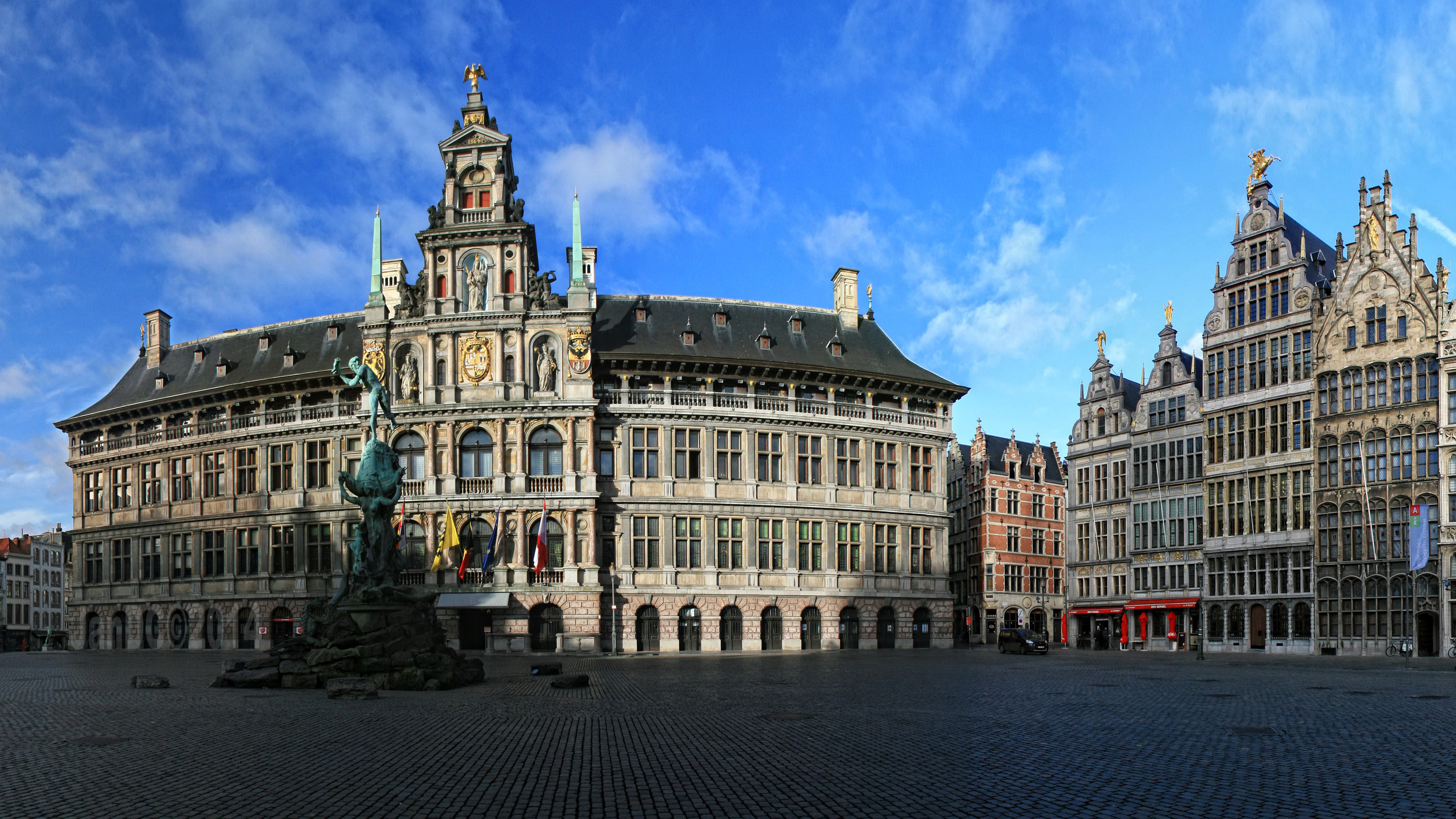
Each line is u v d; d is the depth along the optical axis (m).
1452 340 65.94
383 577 39.78
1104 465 89.44
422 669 36.50
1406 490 67.75
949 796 16.52
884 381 80.50
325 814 15.44
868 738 22.72
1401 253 69.31
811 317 84.81
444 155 77.56
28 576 163.12
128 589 84.38
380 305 75.50
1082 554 90.94
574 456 73.50
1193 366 87.25
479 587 71.94
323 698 32.25
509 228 75.31
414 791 17.02
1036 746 21.45
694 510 75.38
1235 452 78.19
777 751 20.98
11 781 17.98
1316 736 22.97
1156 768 18.83
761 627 75.69
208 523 80.75
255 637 78.19
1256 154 79.06
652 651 72.88
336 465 76.56
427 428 74.06
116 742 22.30
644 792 16.89
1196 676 42.59
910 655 65.56
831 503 78.44
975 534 111.06
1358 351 71.06
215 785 17.50
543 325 74.56
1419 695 32.69
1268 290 76.88
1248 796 16.39
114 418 86.00
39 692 35.47
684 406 76.12
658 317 80.88
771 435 77.94
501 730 24.27
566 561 72.12
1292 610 73.56
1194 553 80.69
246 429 79.38
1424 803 15.93
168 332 91.12
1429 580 66.06
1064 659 59.50
